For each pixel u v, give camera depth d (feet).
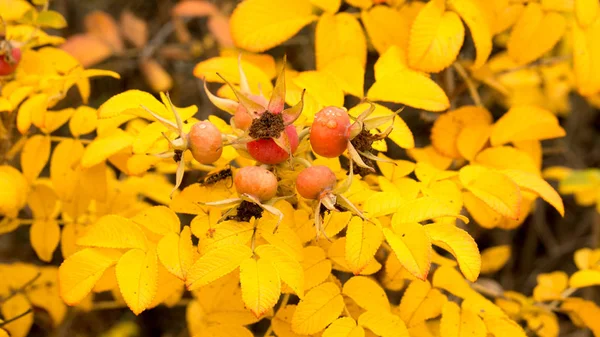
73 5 4.61
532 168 2.32
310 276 2.05
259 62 2.49
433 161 2.43
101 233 2.03
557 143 4.71
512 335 2.10
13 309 2.56
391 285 2.36
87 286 2.00
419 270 1.90
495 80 2.85
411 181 2.18
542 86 3.50
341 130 1.93
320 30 2.36
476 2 2.31
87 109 2.36
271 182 1.91
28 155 2.34
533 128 2.35
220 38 3.52
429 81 2.23
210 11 3.63
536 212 4.65
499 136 2.36
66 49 3.55
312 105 2.17
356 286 2.06
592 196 3.34
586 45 2.35
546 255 4.85
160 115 2.09
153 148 2.12
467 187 2.16
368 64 3.38
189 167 2.23
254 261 1.90
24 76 2.42
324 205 1.93
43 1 2.46
